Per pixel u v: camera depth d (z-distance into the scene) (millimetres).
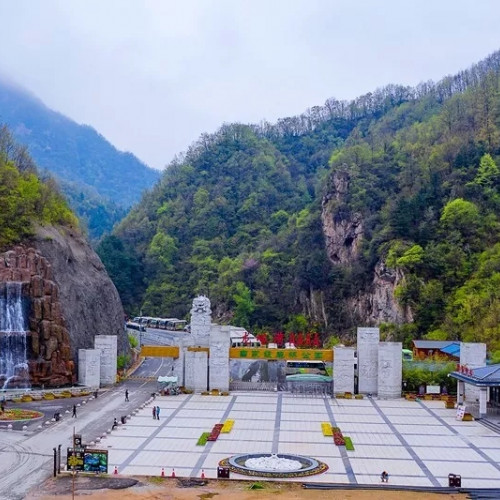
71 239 148250
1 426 87062
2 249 126750
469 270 166625
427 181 196750
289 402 111875
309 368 146875
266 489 60625
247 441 81000
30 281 122375
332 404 110500
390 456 74812
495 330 138000
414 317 165375
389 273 178625
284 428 89375
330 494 59500
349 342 188500
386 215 196625
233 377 154250
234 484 62000
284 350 123250
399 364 118750
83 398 112000
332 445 79750
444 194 187625
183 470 67000
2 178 136875
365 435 86000
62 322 124812
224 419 95375
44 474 64250
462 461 72938
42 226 136625
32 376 118562
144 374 142125
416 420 97250
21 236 130500
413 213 184875
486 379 98188
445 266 169125
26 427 86625
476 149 195000
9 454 71812
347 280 199500
